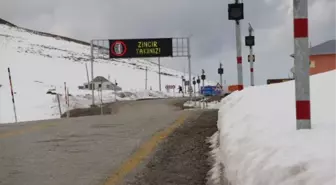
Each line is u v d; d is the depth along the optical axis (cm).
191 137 1073
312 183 343
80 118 1855
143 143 1038
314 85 912
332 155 375
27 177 739
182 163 805
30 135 1253
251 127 638
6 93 6594
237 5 1430
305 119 512
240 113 845
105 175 742
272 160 427
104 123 1513
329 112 605
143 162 832
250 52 2495
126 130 1286
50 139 1152
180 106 4984
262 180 413
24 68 15762
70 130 1332
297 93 516
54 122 1662
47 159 882
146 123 1459
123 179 716
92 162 845
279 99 870
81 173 759
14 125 1631
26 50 19325
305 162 376
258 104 869
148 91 10669
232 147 605
